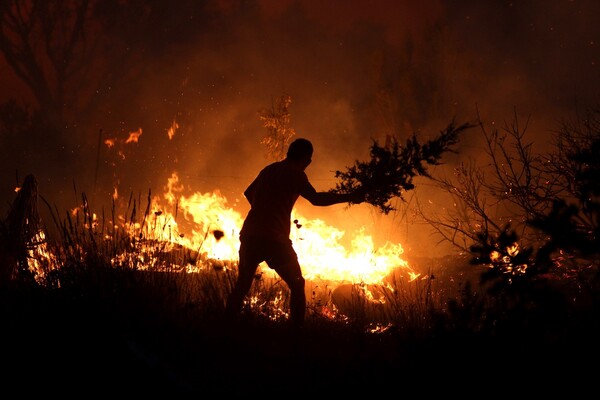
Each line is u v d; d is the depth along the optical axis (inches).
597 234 138.6
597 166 150.6
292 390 145.8
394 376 146.3
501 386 135.9
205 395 142.2
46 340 159.2
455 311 145.9
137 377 148.3
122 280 179.0
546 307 137.3
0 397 140.9
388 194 187.6
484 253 149.3
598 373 134.4
